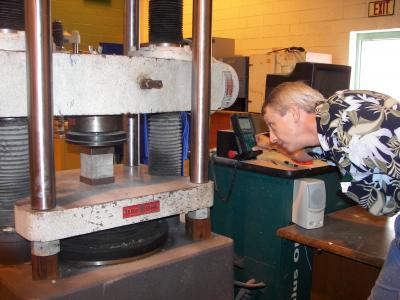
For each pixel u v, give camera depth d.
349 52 3.92
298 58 3.48
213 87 1.21
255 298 1.99
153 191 1.07
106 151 1.14
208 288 1.12
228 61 3.72
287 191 1.82
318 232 1.71
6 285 0.92
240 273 2.05
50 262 0.93
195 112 1.13
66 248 1.01
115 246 1.02
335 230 1.73
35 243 0.91
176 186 1.13
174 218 1.29
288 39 4.34
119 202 0.99
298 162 1.90
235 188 2.03
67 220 0.91
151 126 1.26
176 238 1.19
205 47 1.10
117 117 1.13
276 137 1.48
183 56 1.13
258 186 1.94
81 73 0.95
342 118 1.17
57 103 0.93
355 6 3.82
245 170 1.97
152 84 1.04
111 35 5.49
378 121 1.13
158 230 1.13
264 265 1.95
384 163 1.14
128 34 1.41
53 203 0.92
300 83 1.42
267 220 1.92
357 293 2.08
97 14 5.34
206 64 1.11
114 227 1.01
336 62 4.00
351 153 1.16
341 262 2.10
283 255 1.89
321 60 3.64
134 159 1.42
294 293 1.99
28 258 1.02
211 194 1.17
